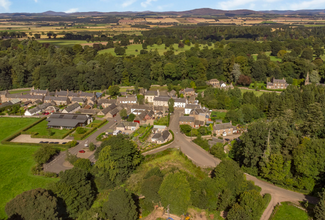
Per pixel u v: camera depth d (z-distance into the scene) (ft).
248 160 331.16
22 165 360.69
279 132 320.29
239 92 615.57
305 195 287.28
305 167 285.84
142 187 276.82
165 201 257.34
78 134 457.68
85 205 269.03
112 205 241.35
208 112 550.77
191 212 266.57
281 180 302.86
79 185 271.08
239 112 511.40
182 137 443.32
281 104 512.22
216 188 271.90
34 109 574.56
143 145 409.28
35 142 431.84
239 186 277.23
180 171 322.14
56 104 644.69
